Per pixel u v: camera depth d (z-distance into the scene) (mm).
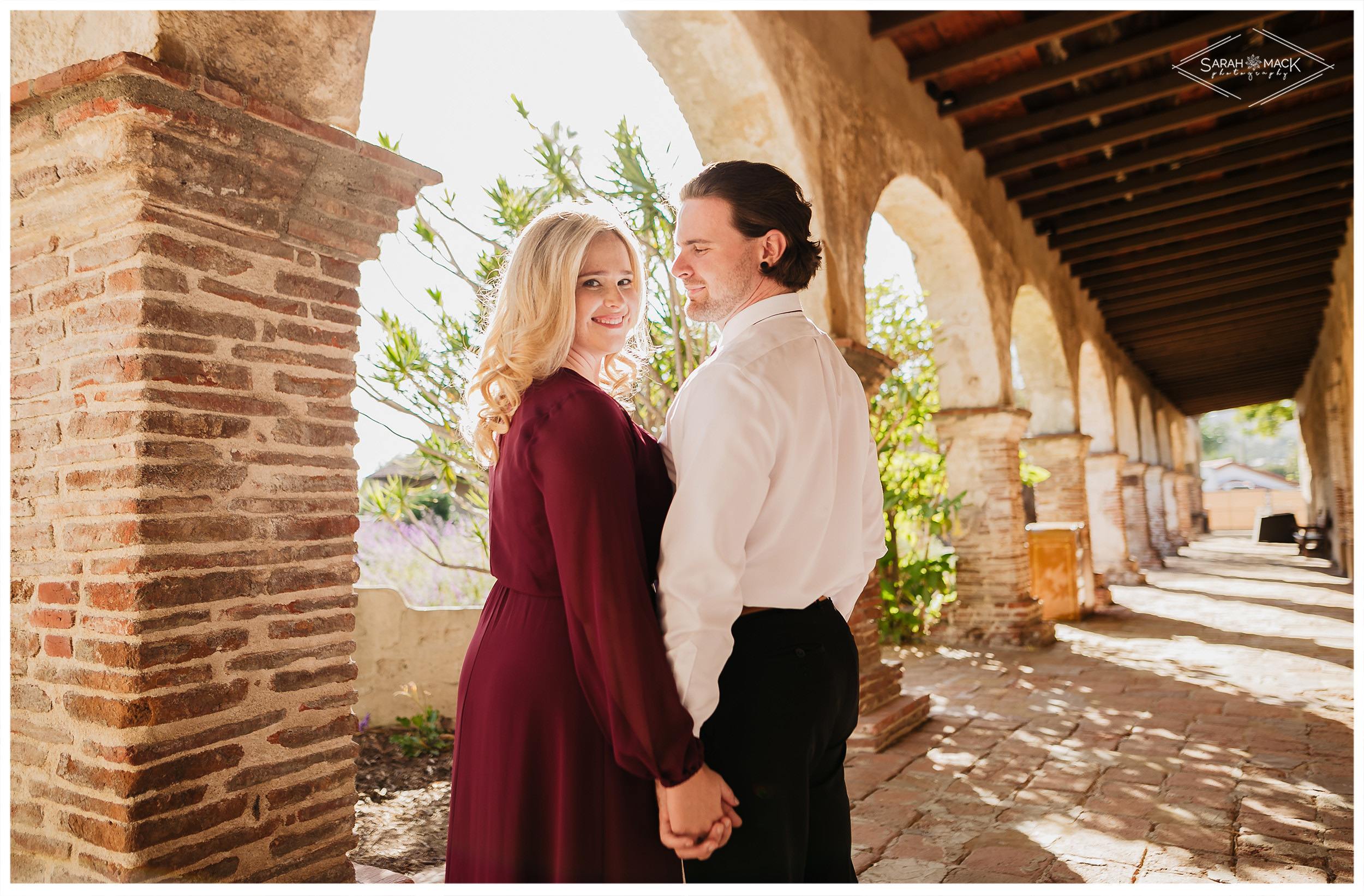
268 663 2039
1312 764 3734
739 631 1348
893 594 7641
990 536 7422
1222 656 6512
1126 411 15852
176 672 1851
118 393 1847
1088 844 2898
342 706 2203
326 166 2133
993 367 7543
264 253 2082
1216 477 43219
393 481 4926
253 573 2018
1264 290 12234
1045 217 9297
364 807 3395
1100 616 9164
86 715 1838
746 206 1429
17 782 1957
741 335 1411
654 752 1143
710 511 1203
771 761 1280
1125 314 13227
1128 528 16016
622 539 1199
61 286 1950
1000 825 3113
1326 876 2570
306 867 2096
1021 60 6242
